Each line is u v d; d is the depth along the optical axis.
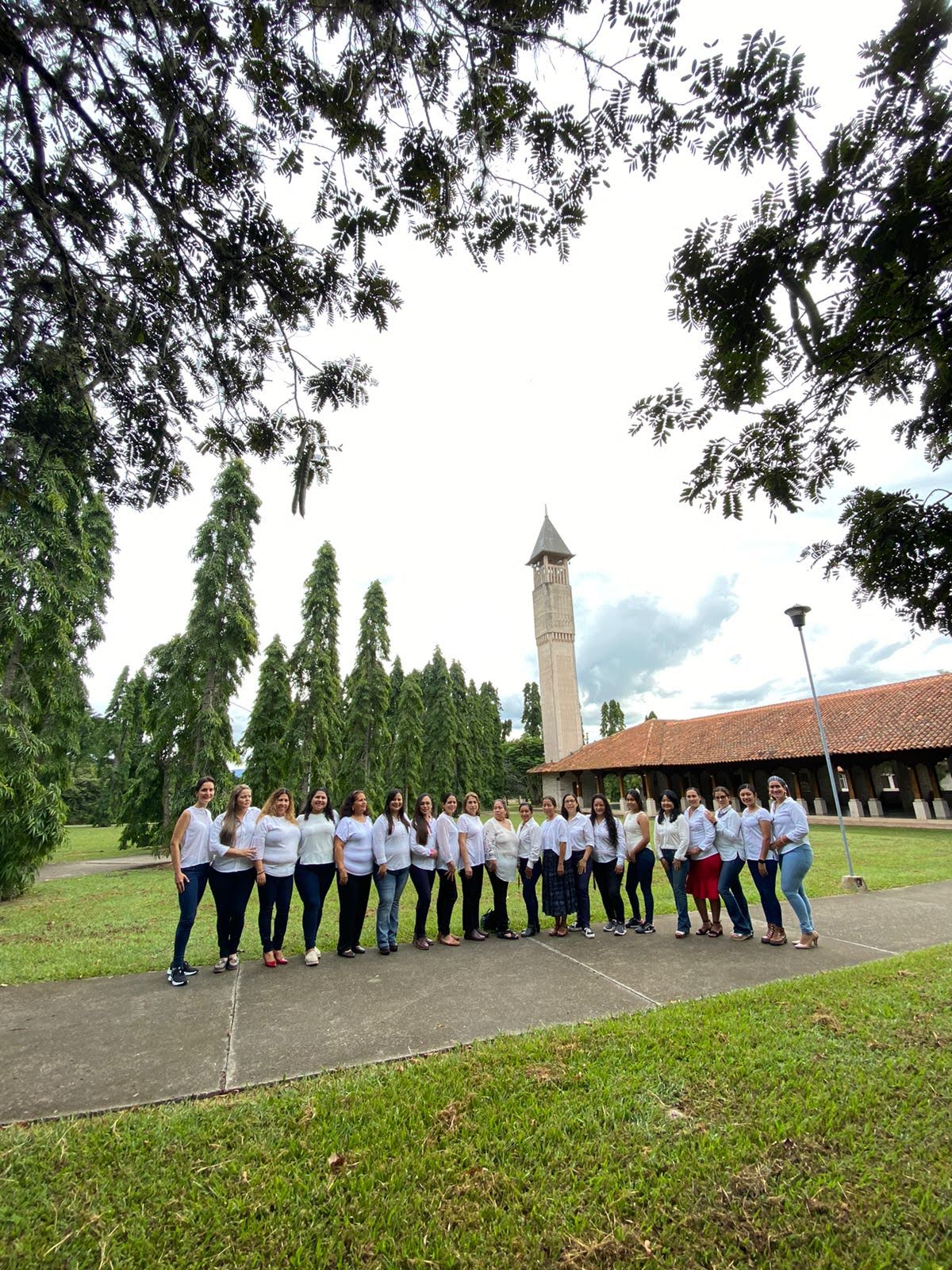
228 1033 4.19
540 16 2.45
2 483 3.59
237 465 19.47
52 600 11.82
